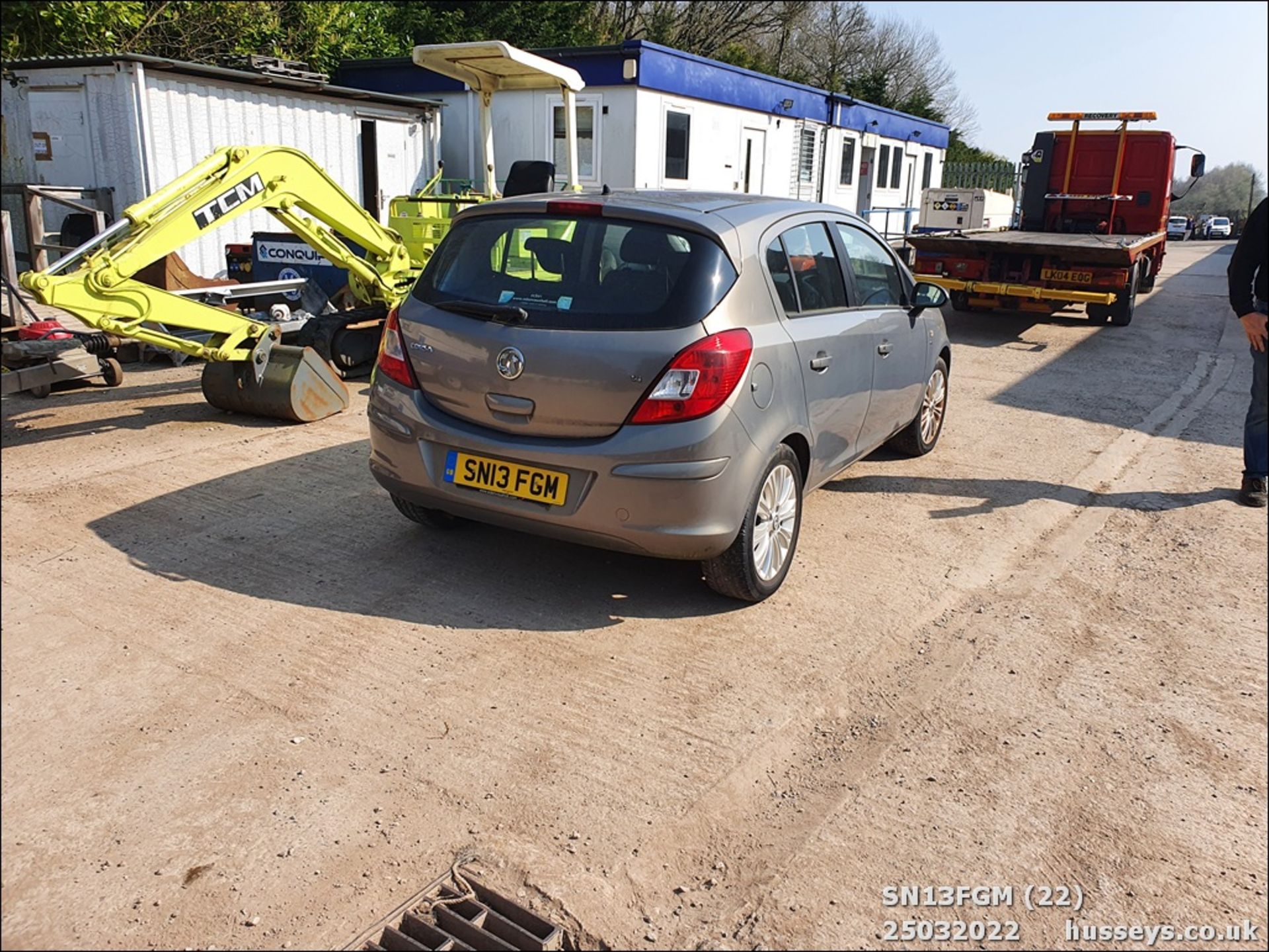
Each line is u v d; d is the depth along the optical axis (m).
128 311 6.16
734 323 3.89
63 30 13.64
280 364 6.97
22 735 3.23
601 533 3.86
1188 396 8.94
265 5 16.61
